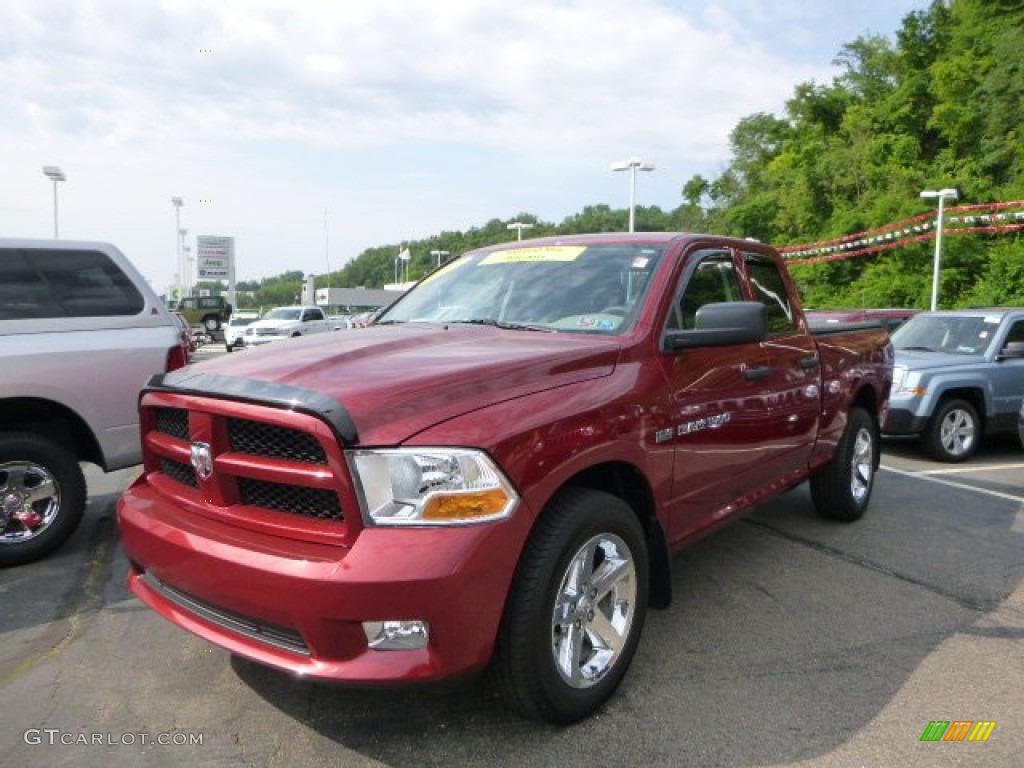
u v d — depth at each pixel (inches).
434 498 100.2
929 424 326.3
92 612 164.6
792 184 1966.0
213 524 113.8
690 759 111.6
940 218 1194.6
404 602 97.1
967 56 1777.8
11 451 188.2
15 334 192.1
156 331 211.5
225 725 120.4
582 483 129.3
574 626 116.3
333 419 99.7
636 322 141.9
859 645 148.3
